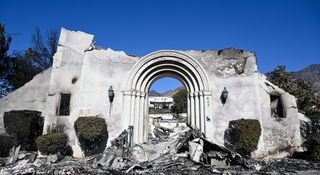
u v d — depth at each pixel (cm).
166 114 2183
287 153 932
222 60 1036
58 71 1084
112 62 1065
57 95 1056
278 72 1566
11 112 1057
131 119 989
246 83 998
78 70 1077
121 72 1054
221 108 977
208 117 964
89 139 902
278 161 823
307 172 624
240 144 866
